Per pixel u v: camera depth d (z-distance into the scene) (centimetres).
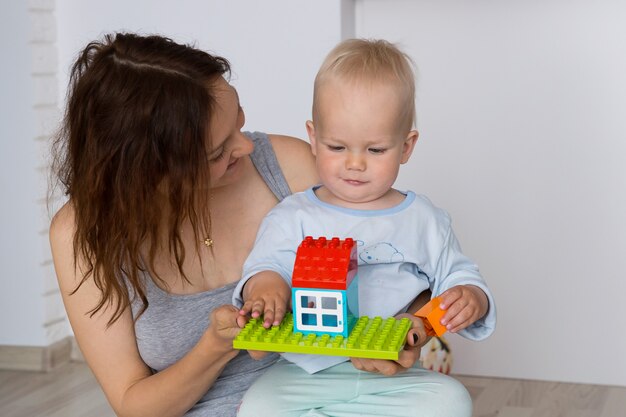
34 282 329
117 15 320
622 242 293
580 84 288
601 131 289
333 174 148
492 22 292
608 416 270
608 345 298
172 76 131
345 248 125
